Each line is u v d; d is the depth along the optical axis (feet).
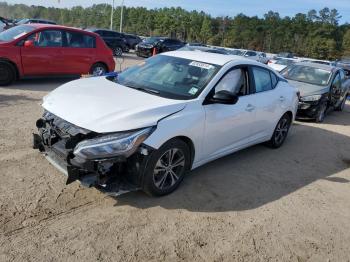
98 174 12.39
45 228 11.71
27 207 12.66
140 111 13.06
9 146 17.49
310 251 12.56
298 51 308.81
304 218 14.58
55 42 33.32
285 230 13.52
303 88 32.96
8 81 31.35
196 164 15.67
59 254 10.66
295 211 15.02
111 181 12.98
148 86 15.85
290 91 22.38
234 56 18.89
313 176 19.12
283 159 21.04
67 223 12.12
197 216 13.53
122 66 56.54
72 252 10.81
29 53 31.63
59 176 15.05
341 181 18.98
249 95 18.37
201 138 15.15
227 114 16.35
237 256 11.71
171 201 14.26
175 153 14.30
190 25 322.96
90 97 14.06
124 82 16.58
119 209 13.29
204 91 15.31
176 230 12.53
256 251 12.09
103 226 12.20
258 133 19.93
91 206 13.26
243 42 314.14
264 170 18.86
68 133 12.76
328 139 27.25
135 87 15.80
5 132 19.35
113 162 12.39
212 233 12.66
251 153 21.27
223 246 12.08
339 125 33.22
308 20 363.76
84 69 35.63
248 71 18.43
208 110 15.20
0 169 15.05
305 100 31.78
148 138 12.83
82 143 12.30
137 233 12.08
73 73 34.96
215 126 15.75
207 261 11.27
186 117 14.16
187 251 11.58
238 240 12.51
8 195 13.21
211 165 18.44
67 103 13.75
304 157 22.06
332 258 12.39
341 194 17.37
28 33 31.73
